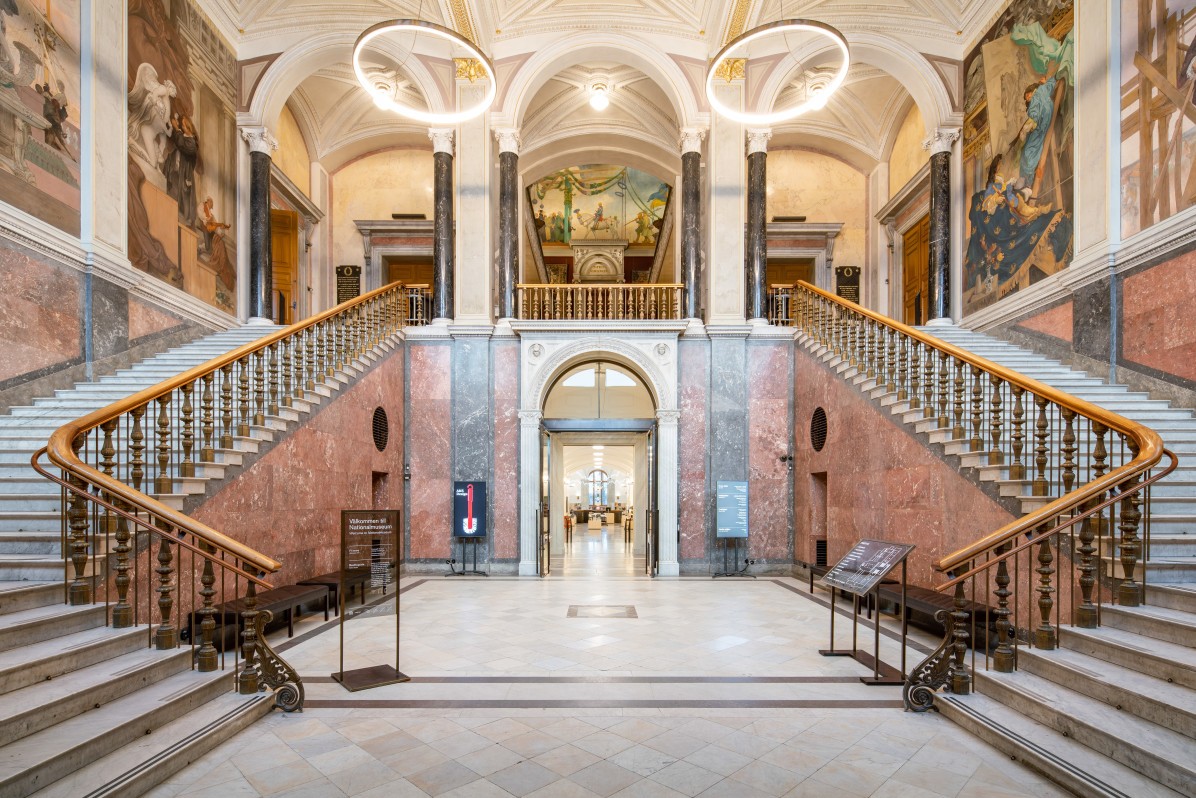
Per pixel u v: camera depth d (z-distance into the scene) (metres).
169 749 3.41
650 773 3.43
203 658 4.34
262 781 3.32
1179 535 4.91
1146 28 7.52
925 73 11.54
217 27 11.13
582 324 11.01
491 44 11.79
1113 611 4.41
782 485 11.08
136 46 8.95
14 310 6.93
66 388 7.61
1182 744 3.17
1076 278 8.44
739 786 3.29
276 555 7.11
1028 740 3.55
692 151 11.77
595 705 4.43
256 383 7.04
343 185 15.78
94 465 5.86
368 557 5.07
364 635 6.38
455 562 10.88
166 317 9.51
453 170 11.87
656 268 21.11
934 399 7.77
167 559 4.47
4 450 6.03
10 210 6.80
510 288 11.53
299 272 14.67
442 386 11.22
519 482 10.99
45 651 3.81
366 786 3.28
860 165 15.60
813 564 9.73
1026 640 4.91
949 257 11.54
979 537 5.93
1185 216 6.87
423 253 15.61
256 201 11.70
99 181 8.12
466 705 4.42
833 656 5.61
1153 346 7.38
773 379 11.24
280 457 7.21
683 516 10.95
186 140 10.15
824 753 3.67
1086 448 6.17
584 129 15.19
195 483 5.75
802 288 11.10
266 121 11.79
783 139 15.40
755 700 4.53
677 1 11.66
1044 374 8.16
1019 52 9.94
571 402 15.57
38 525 5.20
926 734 3.94
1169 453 4.40
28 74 7.14
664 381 11.02
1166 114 7.24
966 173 11.45
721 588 9.40
